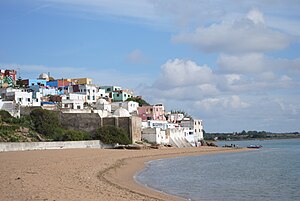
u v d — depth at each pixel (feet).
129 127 301.02
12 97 320.70
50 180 97.96
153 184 117.60
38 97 342.23
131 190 94.48
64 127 293.84
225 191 106.01
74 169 133.08
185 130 401.29
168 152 289.94
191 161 229.25
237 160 242.99
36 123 266.77
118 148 278.05
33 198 69.31
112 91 468.75
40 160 160.15
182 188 110.32
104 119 299.99
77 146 252.01
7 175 105.09
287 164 207.10
